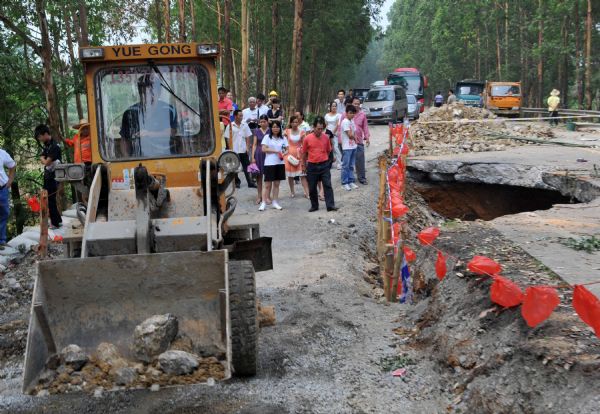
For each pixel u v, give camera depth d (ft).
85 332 16.63
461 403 16.71
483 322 18.74
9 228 73.20
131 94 21.95
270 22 138.62
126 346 16.62
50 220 41.06
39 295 16.19
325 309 25.29
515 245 26.07
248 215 23.84
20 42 58.90
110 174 20.71
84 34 62.54
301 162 48.24
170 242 18.47
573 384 14.33
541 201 54.65
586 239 26.30
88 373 15.97
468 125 75.56
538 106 154.20
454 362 18.28
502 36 208.44
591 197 43.09
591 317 14.23
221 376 16.10
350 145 52.44
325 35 151.74
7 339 22.48
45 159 39.86
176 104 22.15
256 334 17.80
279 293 27.48
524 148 65.21
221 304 16.48
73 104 120.57
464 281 22.18
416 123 78.02
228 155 20.18
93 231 18.45
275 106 61.31
